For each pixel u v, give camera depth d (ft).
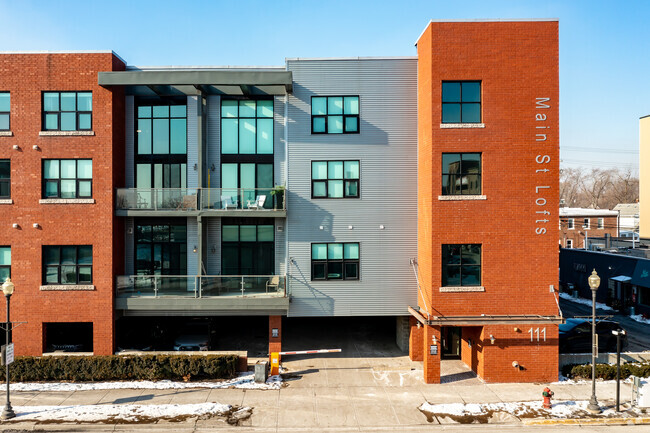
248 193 61.93
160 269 65.92
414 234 63.52
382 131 63.21
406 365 62.69
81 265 60.90
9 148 59.82
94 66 59.77
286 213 62.23
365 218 63.26
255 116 65.51
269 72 58.08
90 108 60.49
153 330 68.33
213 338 69.67
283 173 65.26
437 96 56.08
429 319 55.36
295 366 62.49
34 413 47.29
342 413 48.08
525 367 56.75
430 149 56.59
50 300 60.34
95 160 60.18
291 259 62.75
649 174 101.86
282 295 61.31
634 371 57.47
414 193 63.36
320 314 62.95
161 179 65.36
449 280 57.00
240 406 49.52
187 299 61.05
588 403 50.06
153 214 61.31
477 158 56.54
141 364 57.00
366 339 74.95
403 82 63.16
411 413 48.11
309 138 62.90
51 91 60.03
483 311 56.49
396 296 63.41
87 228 60.29
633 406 49.14
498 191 56.24
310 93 62.80
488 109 56.03
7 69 59.72
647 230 102.94
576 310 98.48
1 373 56.34
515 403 50.29
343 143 62.95
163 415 47.03
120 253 63.62
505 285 56.54
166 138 65.51
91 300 60.39
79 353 61.11
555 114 56.13
